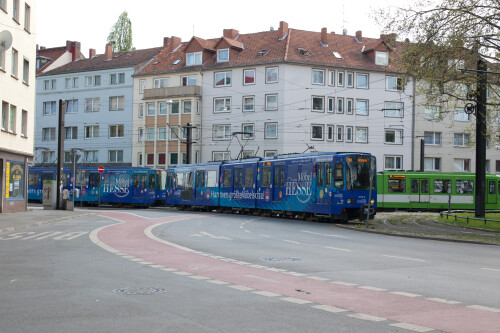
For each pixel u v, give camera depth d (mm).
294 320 7191
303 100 60344
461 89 27953
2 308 7711
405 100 63719
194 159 64750
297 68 60438
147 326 6738
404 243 19344
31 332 6406
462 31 25266
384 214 39375
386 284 10203
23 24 36594
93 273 11078
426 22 25734
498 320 7309
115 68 71875
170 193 48531
